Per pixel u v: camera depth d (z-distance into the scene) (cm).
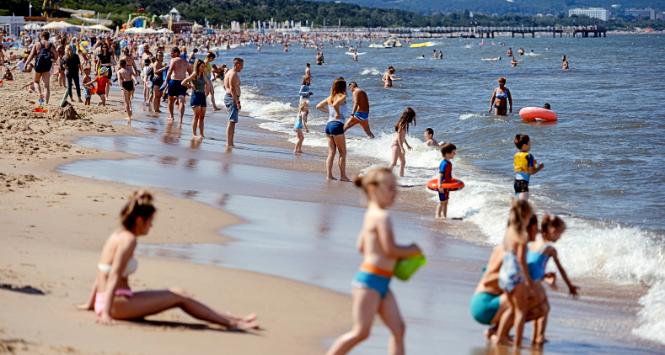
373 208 888
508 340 1154
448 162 2038
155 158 2575
